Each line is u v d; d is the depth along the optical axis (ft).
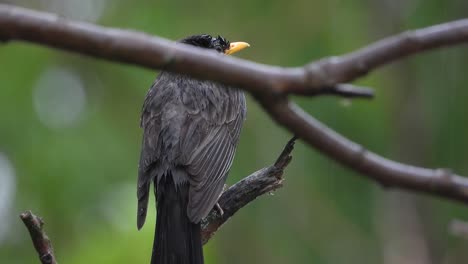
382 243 45.34
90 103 45.34
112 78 45.91
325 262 44.04
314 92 10.32
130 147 43.80
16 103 43.65
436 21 47.52
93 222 38.96
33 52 45.03
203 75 10.18
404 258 46.14
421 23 47.83
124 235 34.22
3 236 42.06
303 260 43.96
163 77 27.27
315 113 43.34
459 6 47.21
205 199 22.70
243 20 47.96
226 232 43.65
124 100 45.70
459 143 47.21
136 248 33.83
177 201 23.03
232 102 27.02
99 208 40.22
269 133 44.70
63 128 43.29
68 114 44.42
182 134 25.04
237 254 43.42
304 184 44.70
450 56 48.03
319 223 44.57
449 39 10.43
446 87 48.11
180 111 25.71
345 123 43.75
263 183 23.27
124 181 42.09
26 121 43.21
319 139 10.48
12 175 42.01
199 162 24.20
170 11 47.42
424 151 48.57
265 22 47.98
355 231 45.03
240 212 43.75
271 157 44.21
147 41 10.05
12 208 41.78
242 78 10.19
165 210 22.79
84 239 37.55
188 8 47.88
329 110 43.29
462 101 47.65
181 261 21.35
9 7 10.01
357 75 10.33
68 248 39.47
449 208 47.03
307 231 44.39
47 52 45.39
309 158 44.78
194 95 26.27
